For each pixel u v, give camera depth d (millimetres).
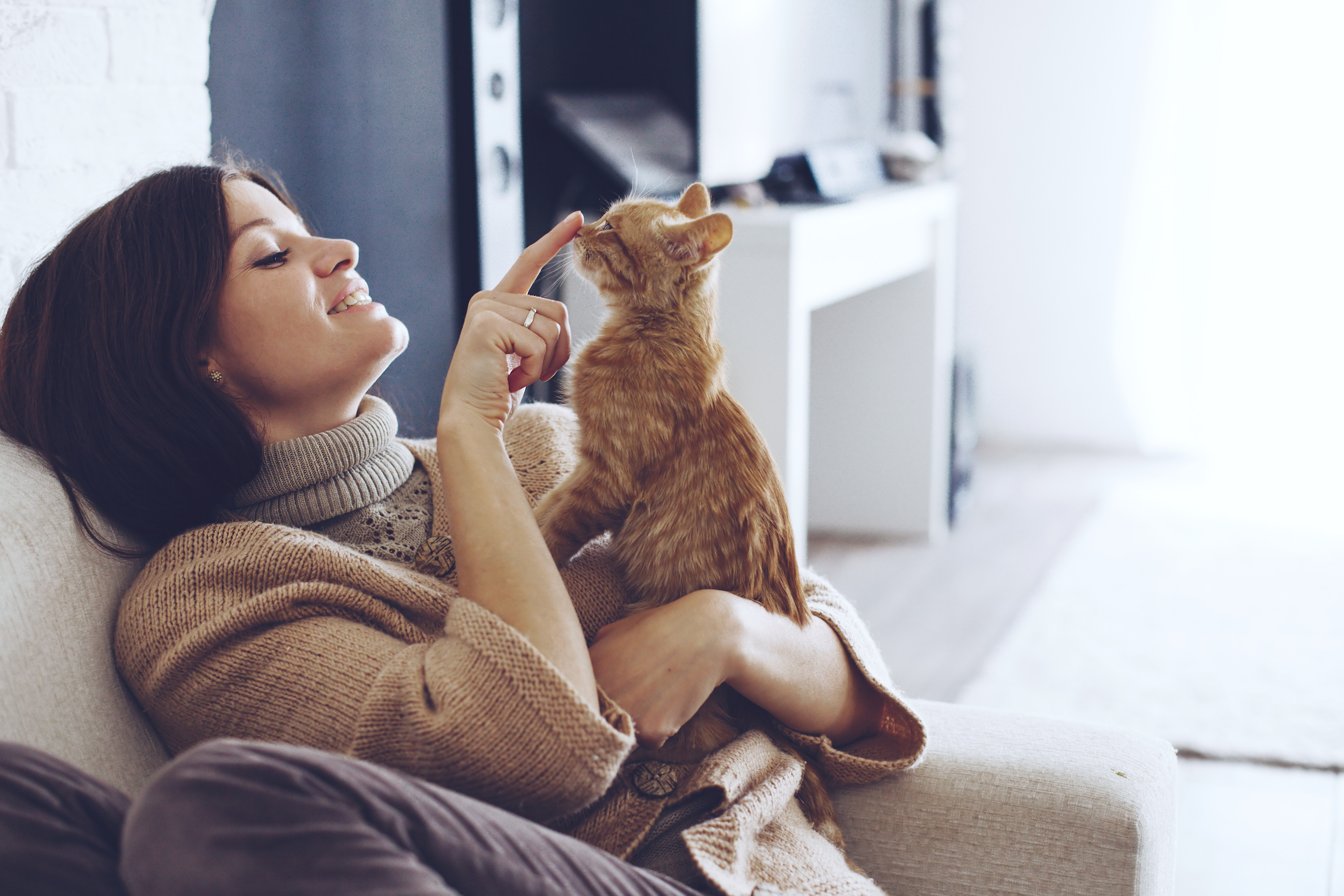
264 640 921
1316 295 4277
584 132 2467
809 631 1063
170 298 1002
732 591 1047
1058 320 4566
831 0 3246
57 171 1284
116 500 990
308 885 619
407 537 1114
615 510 1079
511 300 1037
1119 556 3309
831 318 3512
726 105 2689
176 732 947
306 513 1068
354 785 667
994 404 4723
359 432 1091
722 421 1080
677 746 1018
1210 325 4391
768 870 910
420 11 2031
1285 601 2920
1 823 640
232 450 1007
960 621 2863
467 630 844
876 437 3527
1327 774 2123
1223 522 3605
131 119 1372
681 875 900
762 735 1032
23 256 1252
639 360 1086
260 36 1780
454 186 2135
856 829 1062
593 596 1076
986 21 4434
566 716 813
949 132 3973
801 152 3023
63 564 927
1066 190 4461
